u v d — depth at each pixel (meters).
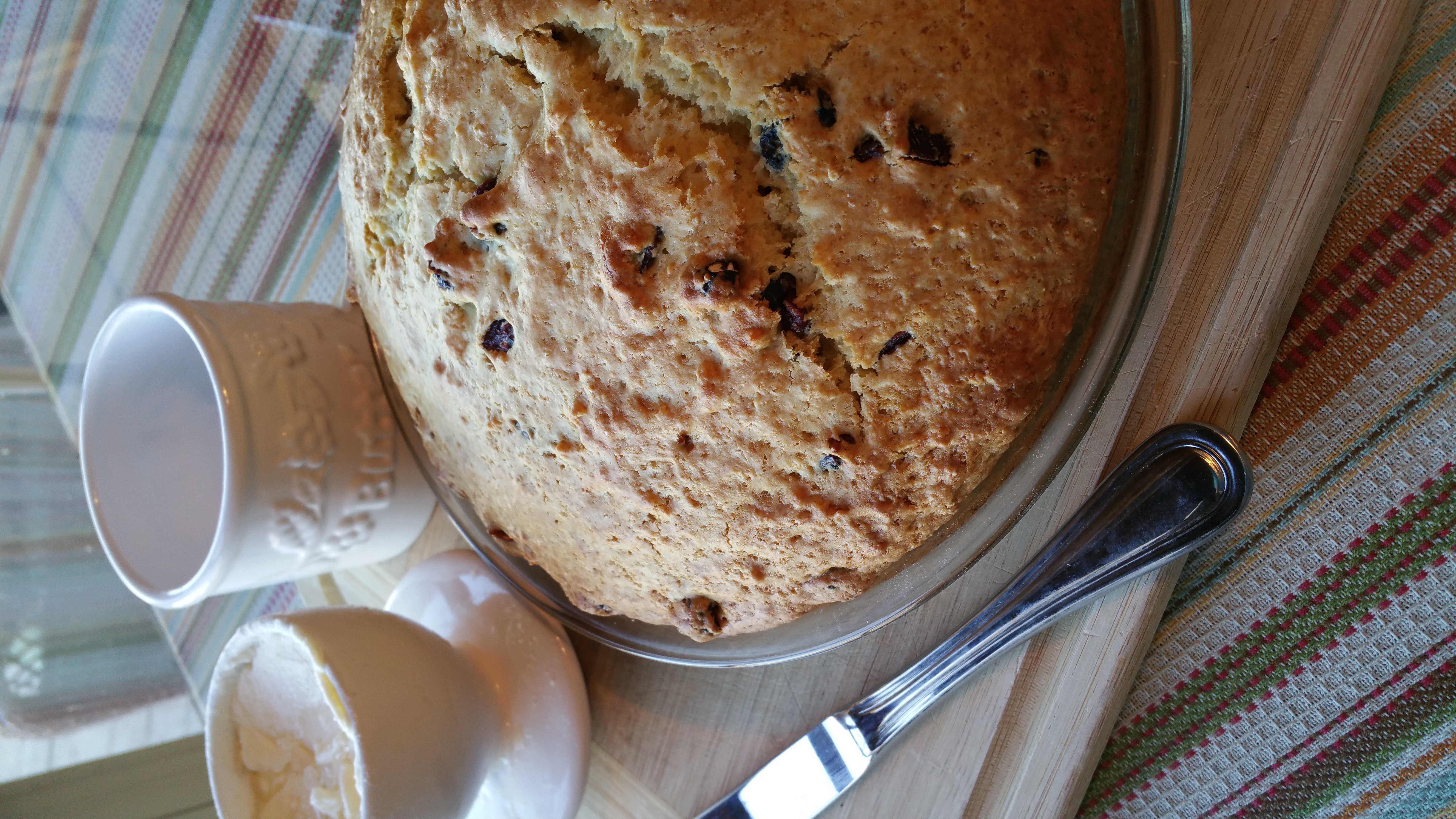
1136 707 0.24
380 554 0.31
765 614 0.23
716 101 0.18
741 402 0.20
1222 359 0.22
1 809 0.38
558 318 0.20
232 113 0.34
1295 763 0.23
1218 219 0.22
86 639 0.43
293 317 0.27
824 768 0.26
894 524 0.21
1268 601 0.23
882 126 0.18
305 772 0.26
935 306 0.19
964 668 0.24
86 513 0.45
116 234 0.40
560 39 0.19
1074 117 0.19
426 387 0.24
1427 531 0.21
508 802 0.29
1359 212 0.22
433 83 0.20
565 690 0.28
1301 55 0.21
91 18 0.37
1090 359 0.21
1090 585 0.23
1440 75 0.21
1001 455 0.21
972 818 0.24
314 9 0.31
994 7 0.18
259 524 0.26
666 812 0.28
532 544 0.25
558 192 0.19
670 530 0.22
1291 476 0.23
